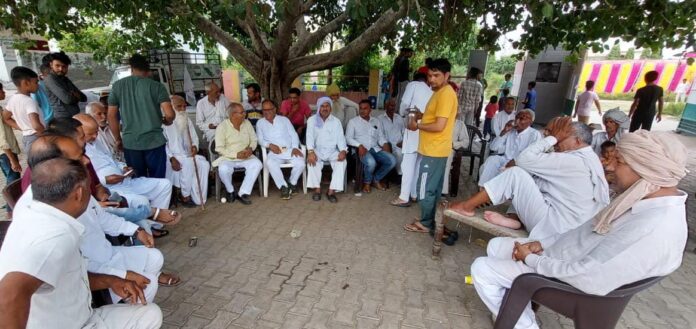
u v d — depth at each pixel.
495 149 4.69
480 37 5.29
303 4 4.09
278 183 4.54
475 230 3.77
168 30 6.13
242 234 3.58
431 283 2.82
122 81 3.51
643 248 1.46
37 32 4.84
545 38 4.60
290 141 4.68
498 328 1.98
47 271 1.21
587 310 1.75
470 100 8.22
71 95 4.27
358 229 3.75
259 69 6.40
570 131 2.56
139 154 3.68
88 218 1.98
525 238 2.42
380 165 4.99
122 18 5.76
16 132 8.19
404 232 3.70
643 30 3.70
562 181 2.52
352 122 4.93
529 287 1.85
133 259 2.22
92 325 1.56
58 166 1.28
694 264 3.23
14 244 1.21
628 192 1.54
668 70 17.12
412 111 3.46
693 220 4.25
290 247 3.34
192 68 12.87
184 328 2.27
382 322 2.37
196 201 4.24
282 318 2.38
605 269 1.54
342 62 5.91
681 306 2.61
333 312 2.45
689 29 3.48
